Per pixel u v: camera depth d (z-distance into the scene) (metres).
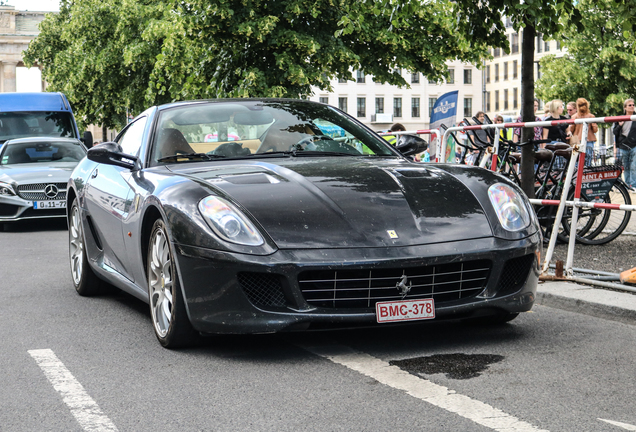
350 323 3.72
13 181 12.48
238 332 3.71
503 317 4.49
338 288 3.74
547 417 2.90
